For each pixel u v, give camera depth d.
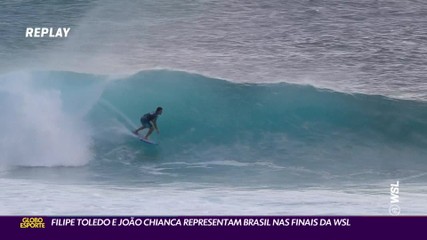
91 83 89.75
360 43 129.75
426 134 91.50
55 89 87.62
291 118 91.06
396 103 92.94
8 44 127.06
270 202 63.88
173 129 88.94
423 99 99.19
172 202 63.16
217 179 76.25
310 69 117.31
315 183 75.50
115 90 90.56
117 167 81.50
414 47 128.88
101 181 73.81
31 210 59.38
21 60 119.69
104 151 84.06
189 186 71.88
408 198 67.00
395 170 84.38
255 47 127.06
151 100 90.94
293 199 65.50
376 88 109.38
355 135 90.88
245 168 81.81
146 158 84.62
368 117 92.25
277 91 92.62
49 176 75.75
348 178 79.19
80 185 71.12
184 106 90.88
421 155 89.50
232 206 61.94
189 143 87.75
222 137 88.56
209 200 64.38
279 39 131.00
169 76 92.56
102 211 59.47
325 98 92.38
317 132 90.38
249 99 91.69
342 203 63.88
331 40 130.88
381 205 63.31
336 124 91.44
